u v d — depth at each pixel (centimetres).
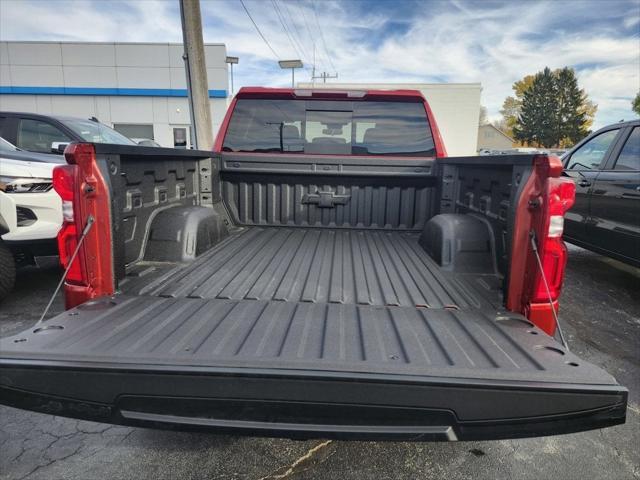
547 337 176
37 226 409
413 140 372
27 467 220
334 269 267
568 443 247
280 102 372
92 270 208
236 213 386
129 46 2314
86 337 167
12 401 152
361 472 220
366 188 374
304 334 176
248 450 235
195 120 935
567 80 7025
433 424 142
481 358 156
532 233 195
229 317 193
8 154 439
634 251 441
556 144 7181
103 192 208
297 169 368
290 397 143
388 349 163
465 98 2684
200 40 912
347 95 365
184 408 146
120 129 2395
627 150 469
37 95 2369
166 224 270
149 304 207
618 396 139
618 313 445
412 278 249
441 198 341
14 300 448
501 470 223
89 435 247
